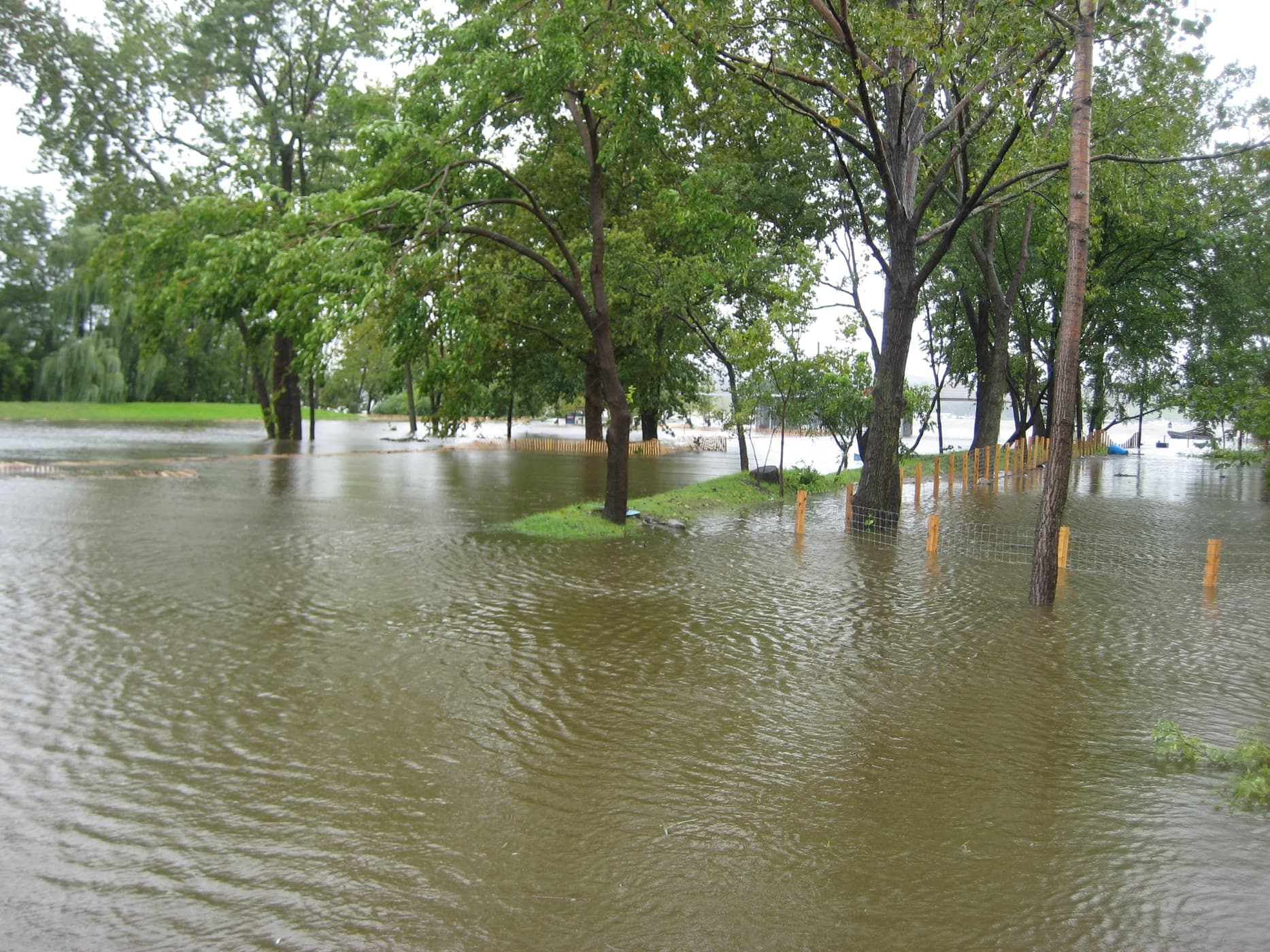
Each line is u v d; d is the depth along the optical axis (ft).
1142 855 19.29
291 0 115.55
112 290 57.16
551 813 20.77
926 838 19.94
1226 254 114.11
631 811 20.94
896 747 25.11
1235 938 16.29
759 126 74.64
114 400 215.31
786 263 93.86
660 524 65.26
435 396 69.92
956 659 33.73
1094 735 26.25
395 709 27.22
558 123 77.77
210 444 142.72
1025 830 20.36
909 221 63.26
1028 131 61.57
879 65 61.52
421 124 60.95
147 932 15.99
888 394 64.90
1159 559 55.52
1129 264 121.70
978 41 48.73
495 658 32.48
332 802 21.11
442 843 19.33
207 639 33.81
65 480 84.79
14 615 36.42
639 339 100.63
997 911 17.12
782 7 58.03
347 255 48.57
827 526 66.90
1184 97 64.95
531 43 57.93
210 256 50.90
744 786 22.41
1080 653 34.65
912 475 104.88
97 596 39.91
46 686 28.43
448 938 15.99
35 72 112.06
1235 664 33.42
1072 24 44.01
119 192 117.70
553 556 52.49
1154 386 140.15
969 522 69.51
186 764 23.02
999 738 25.86
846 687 30.19
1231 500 87.76
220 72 116.88
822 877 18.28
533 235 94.79
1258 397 56.24
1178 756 24.71
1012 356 142.92
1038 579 42.45
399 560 49.90
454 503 75.00
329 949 15.62
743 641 35.63
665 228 79.66
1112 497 90.63
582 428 264.31
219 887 17.48
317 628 35.68
